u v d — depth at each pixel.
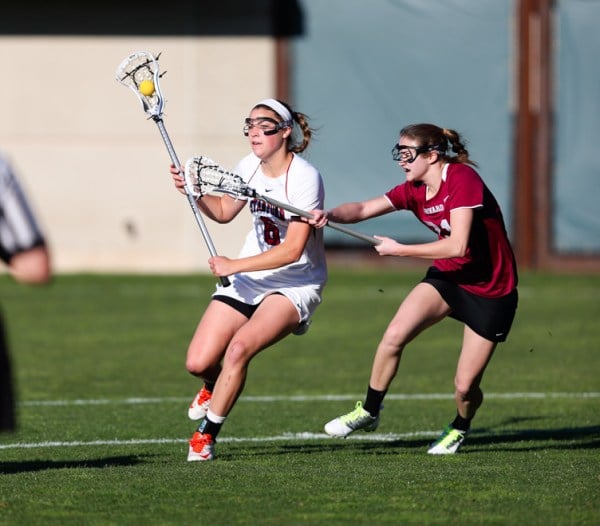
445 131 24.11
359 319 53.12
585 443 26.98
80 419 30.38
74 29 73.38
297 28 73.94
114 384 36.84
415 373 39.56
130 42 73.44
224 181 23.38
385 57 74.19
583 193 74.38
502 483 21.55
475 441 27.34
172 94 73.69
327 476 22.14
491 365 40.94
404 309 24.45
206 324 24.38
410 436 28.30
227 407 23.66
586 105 73.88
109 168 74.19
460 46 74.00
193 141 73.88
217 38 73.56
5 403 15.73
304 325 24.27
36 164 74.19
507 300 24.23
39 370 39.59
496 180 74.62
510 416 31.36
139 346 45.19
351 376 38.84
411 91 74.25
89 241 74.50
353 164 74.62
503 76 74.12
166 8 73.25
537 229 74.81
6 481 21.50
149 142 74.06
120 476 22.00
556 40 73.81
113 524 18.30
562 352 43.78
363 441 27.42
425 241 74.19
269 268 23.30
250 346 23.28
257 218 24.56
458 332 49.66
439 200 24.05
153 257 74.44
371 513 19.12
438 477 22.11
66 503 19.69
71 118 73.94
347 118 74.44
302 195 23.97
